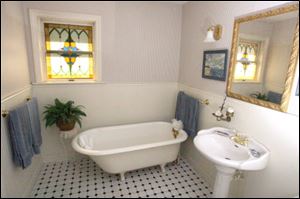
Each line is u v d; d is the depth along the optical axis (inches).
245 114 69.4
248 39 67.0
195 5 97.7
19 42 78.7
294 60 51.5
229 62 76.6
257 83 64.1
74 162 108.0
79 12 92.4
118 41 102.3
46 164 104.7
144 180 94.5
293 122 52.5
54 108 88.8
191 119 99.8
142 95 115.1
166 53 113.5
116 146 108.1
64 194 83.2
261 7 62.1
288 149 54.5
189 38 104.8
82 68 104.6
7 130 64.2
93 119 108.2
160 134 118.4
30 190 83.3
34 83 92.4
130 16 101.5
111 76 105.8
